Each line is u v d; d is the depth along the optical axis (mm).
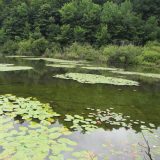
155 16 57969
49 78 15414
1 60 28469
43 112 7547
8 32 55219
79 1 60906
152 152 5371
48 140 5449
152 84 15469
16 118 6953
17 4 63406
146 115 8234
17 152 4824
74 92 11383
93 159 4824
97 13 54000
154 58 36250
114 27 51594
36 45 46188
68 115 7457
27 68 20578
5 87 11742
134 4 61000
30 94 10406
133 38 50562
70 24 54250
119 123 7211
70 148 5168
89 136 6055
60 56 40781
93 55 39031
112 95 11203
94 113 8086
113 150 5363
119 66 29656
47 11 55625
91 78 16016
